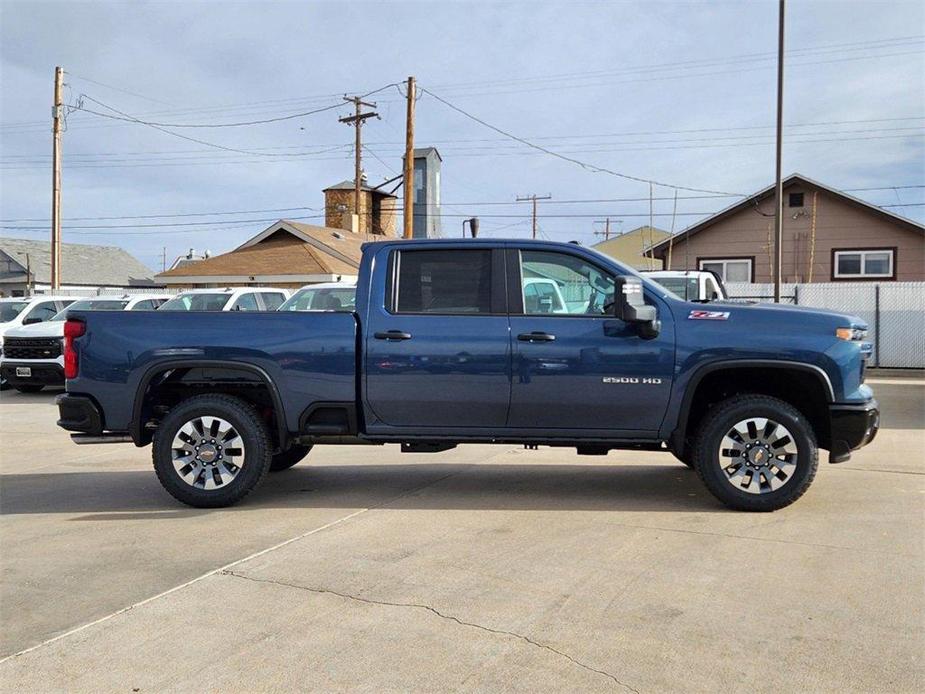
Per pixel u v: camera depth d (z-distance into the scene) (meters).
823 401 6.04
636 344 6.02
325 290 14.67
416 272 6.34
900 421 11.00
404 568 4.86
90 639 3.93
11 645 3.88
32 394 16.23
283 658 3.69
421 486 7.14
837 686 3.38
